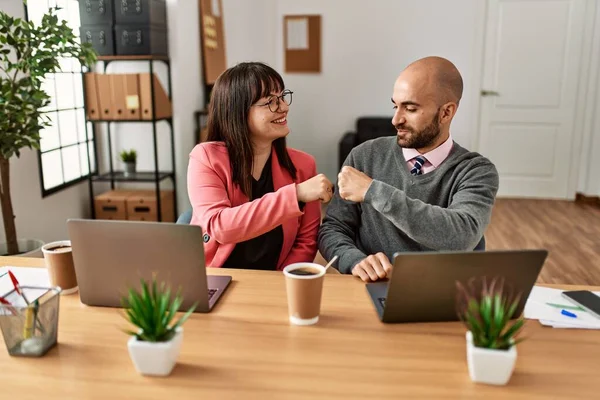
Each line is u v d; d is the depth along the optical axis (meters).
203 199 1.58
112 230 1.15
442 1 5.13
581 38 4.97
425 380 0.94
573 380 0.95
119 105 3.40
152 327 0.94
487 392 0.91
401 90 1.54
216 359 1.01
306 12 5.34
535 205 5.08
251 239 1.66
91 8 3.31
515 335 1.05
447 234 1.41
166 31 3.62
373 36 5.30
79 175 3.67
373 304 1.25
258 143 1.68
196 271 1.15
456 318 1.16
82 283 1.22
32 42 2.34
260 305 1.24
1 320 1.01
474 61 5.18
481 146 5.37
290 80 5.51
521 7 5.01
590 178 5.16
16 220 2.90
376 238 1.70
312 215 1.77
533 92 5.16
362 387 0.92
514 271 1.09
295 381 0.94
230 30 4.96
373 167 1.74
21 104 2.28
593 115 5.07
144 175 3.71
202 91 4.29
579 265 3.48
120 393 0.91
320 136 5.60
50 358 1.02
